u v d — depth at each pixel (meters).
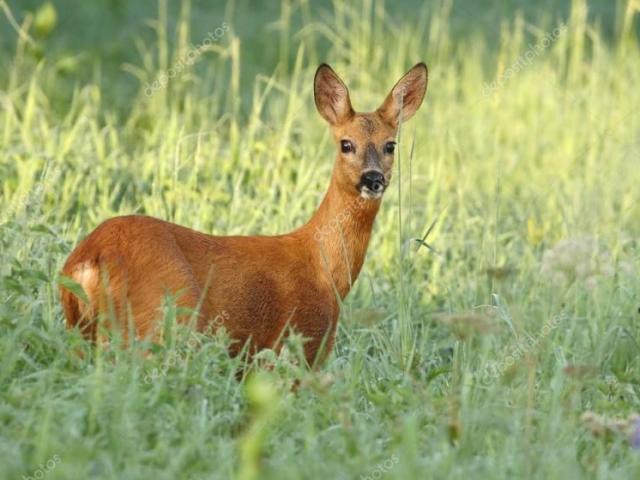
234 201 14.12
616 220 16.03
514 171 18.02
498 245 14.59
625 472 8.59
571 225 15.17
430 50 22.70
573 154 18.42
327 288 10.87
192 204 14.12
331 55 22.25
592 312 12.45
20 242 11.12
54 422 8.23
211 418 8.62
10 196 13.66
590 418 9.02
